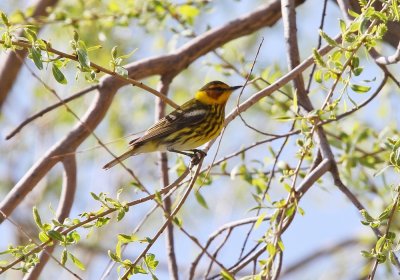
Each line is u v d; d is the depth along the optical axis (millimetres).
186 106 12461
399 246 8570
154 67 13227
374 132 13531
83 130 12172
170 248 11133
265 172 12148
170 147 12172
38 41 8750
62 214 12055
